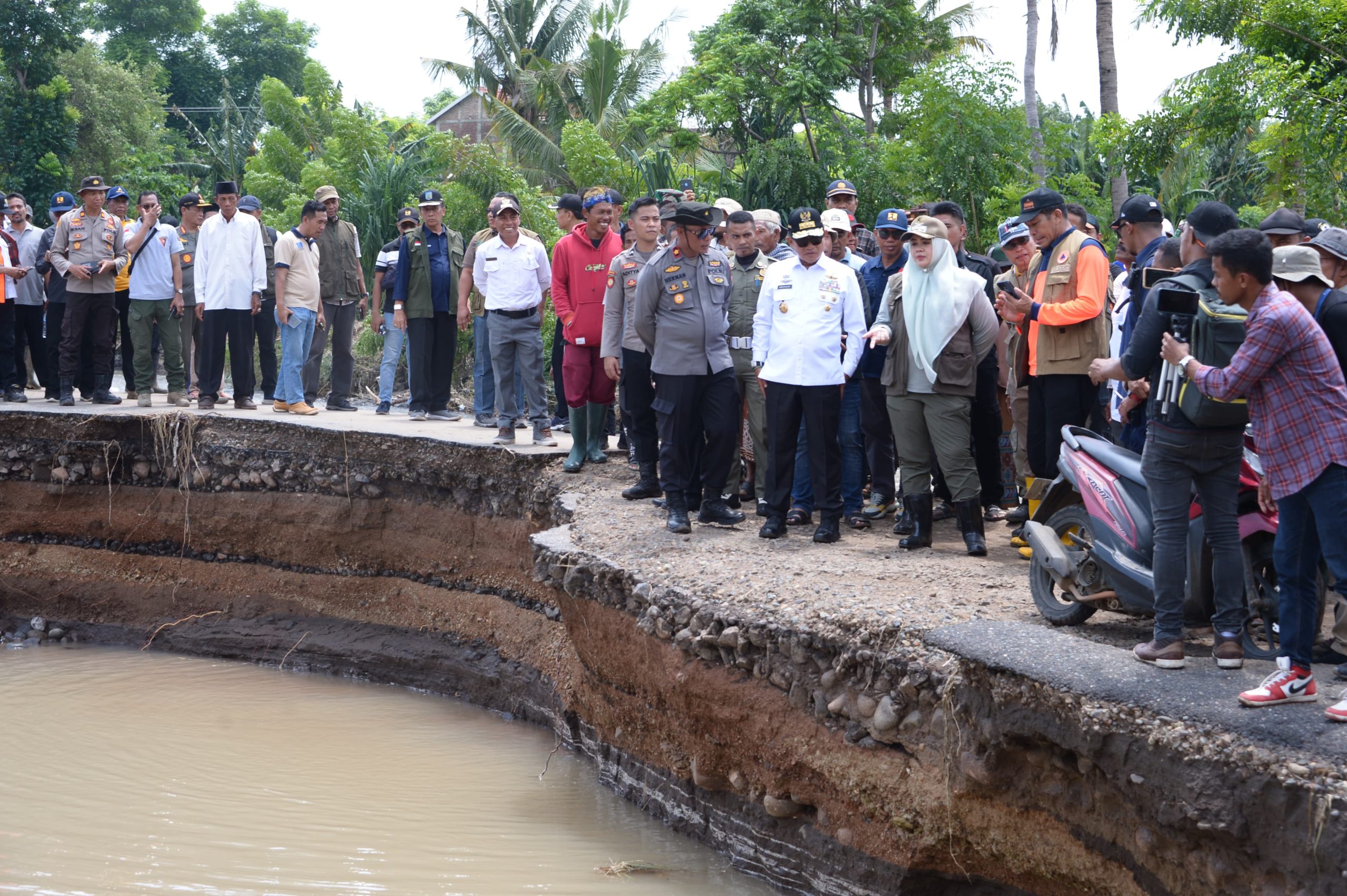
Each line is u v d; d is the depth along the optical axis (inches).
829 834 237.9
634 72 1258.0
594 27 1289.4
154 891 250.8
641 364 343.6
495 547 410.9
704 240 309.0
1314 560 170.4
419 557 437.4
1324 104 564.7
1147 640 214.5
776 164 800.3
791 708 242.1
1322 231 208.2
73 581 491.8
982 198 743.1
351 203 799.7
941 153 743.1
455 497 425.4
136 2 1993.1
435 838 279.6
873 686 223.1
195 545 481.4
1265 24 589.9
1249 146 661.9
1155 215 265.6
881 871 224.8
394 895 248.2
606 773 314.7
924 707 213.9
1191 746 165.8
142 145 1520.7
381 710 394.0
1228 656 184.7
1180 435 184.2
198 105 2021.4
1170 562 186.2
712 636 254.2
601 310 375.9
